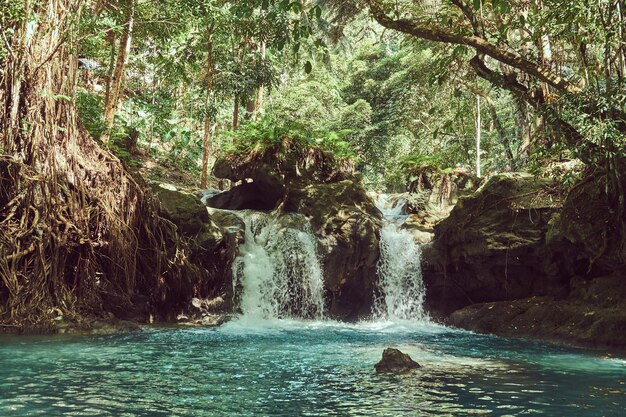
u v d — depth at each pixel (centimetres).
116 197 1251
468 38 1159
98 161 1251
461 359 877
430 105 3180
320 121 3388
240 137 1730
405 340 1118
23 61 1129
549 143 1417
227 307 1425
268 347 970
